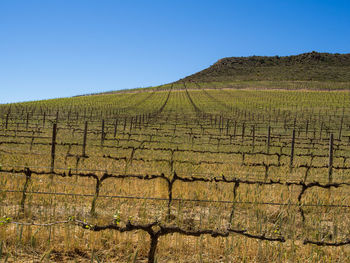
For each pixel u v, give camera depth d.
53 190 7.18
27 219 5.69
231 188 7.97
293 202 6.91
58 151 13.73
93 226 4.65
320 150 18.78
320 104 62.78
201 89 103.94
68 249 4.87
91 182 8.06
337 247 5.11
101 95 91.25
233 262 4.75
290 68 157.88
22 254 4.66
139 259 4.79
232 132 31.28
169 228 4.59
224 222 6.18
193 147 17.94
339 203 7.16
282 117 47.81
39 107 59.78
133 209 6.36
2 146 13.45
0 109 52.69
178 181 7.84
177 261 4.74
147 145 18.17
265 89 97.44
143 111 55.72
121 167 9.90
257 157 15.17
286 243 5.29
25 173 6.93
